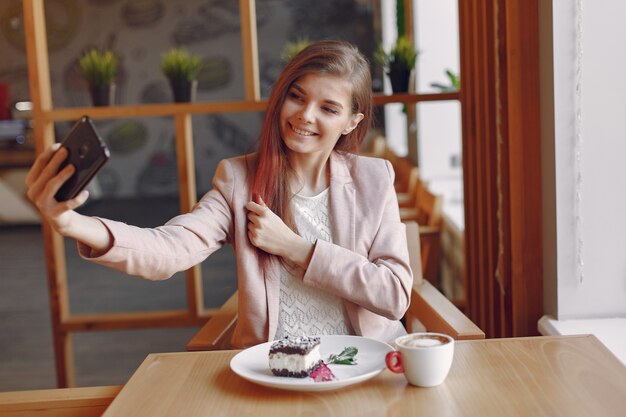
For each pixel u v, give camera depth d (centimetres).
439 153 603
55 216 127
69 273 647
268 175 177
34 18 313
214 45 1058
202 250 171
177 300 543
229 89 1062
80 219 139
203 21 1053
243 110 322
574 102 208
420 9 599
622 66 207
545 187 220
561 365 140
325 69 168
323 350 149
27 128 895
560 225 212
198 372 143
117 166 1076
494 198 255
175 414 125
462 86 298
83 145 121
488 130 254
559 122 209
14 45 1045
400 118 854
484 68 256
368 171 190
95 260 146
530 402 125
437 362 130
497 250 257
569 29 206
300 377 134
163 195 1079
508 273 241
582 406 122
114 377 383
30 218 879
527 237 225
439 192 523
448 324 180
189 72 334
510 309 242
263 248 170
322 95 169
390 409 123
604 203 211
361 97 176
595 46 206
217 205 179
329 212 185
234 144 1080
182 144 329
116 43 1052
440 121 600
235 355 145
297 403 127
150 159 1075
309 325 178
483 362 143
